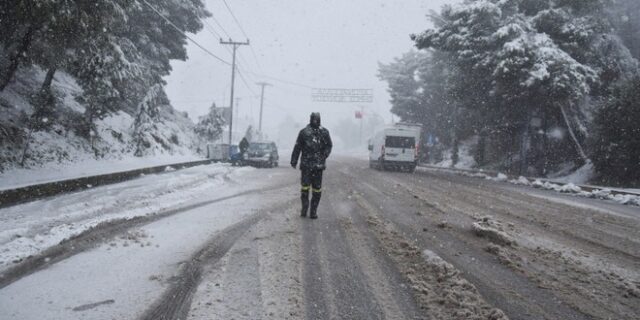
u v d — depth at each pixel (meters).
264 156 24.33
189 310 3.22
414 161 24.02
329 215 7.67
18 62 11.00
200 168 18.34
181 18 27.39
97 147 15.84
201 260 4.52
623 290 4.09
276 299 3.50
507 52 21.98
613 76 23.97
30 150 11.80
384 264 4.61
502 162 30.14
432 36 26.91
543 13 23.16
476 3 24.48
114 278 3.89
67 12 9.05
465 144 39.12
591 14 23.97
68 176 10.14
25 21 9.05
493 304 3.59
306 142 7.23
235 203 8.76
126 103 24.28
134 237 5.41
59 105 15.57
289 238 5.66
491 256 5.12
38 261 4.34
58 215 6.62
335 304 3.46
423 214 8.13
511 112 25.61
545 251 5.53
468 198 11.52
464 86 26.83
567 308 3.57
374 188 13.16
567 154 25.30
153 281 3.84
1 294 3.43
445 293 3.74
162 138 22.81
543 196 13.54
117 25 12.00
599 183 19.73
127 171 12.37
